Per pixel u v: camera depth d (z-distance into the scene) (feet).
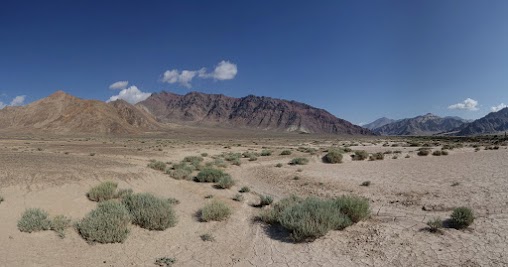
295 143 272.92
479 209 43.01
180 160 118.01
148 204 39.83
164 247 33.32
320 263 29.30
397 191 57.52
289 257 30.78
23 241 31.35
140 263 29.48
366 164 98.43
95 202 45.98
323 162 108.17
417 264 27.99
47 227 34.27
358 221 38.93
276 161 115.14
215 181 71.05
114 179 60.95
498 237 32.45
